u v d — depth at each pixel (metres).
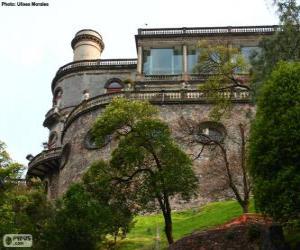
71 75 58.69
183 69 51.53
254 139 22.09
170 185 27.56
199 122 42.03
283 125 20.94
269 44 28.78
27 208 27.98
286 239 20.59
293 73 22.47
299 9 28.66
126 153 28.33
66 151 46.34
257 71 29.33
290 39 28.11
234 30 53.50
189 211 37.50
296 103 21.42
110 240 30.25
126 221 27.98
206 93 34.53
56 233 25.55
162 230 32.62
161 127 29.11
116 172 28.97
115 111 29.53
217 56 33.44
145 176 28.81
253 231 20.55
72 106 56.94
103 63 58.06
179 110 42.88
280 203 19.80
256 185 21.16
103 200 28.38
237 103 42.41
